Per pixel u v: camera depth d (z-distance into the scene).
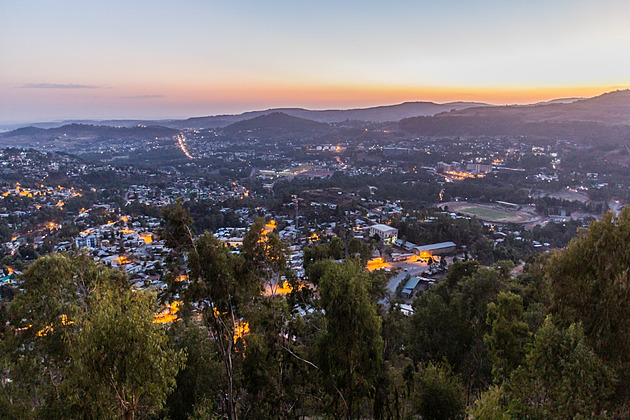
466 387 28.47
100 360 13.42
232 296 21.22
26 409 18.06
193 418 19.84
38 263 20.06
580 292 17.38
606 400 15.02
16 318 19.58
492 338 21.53
